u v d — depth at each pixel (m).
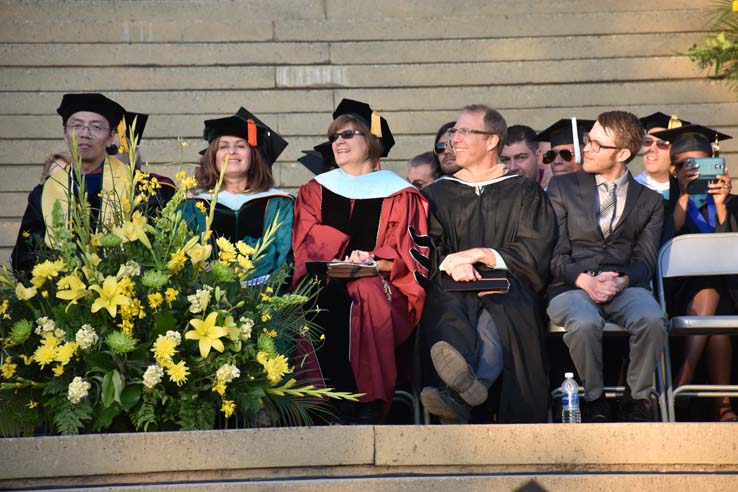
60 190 11.09
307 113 15.47
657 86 15.81
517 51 15.99
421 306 10.62
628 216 11.15
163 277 8.70
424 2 16.44
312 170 14.17
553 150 12.95
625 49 16.06
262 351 8.92
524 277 10.73
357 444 7.93
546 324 10.74
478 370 10.13
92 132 11.45
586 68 15.88
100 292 8.55
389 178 11.59
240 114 11.96
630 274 10.74
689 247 11.15
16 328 8.64
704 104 15.54
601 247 11.09
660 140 12.96
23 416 8.63
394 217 11.27
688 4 16.41
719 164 11.92
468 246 11.12
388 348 10.29
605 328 10.38
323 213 11.38
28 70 15.45
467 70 15.85
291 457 7.85
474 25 16.17
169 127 15.23
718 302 11.62
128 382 8.54
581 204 11.22
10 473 7.61
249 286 9.52
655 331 10.08
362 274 10.55
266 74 15.66
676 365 11.91
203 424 8.55
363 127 11.79
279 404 9.10
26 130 15.09
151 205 10.98
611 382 11.80
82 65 15.52
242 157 11.44
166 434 7.76
